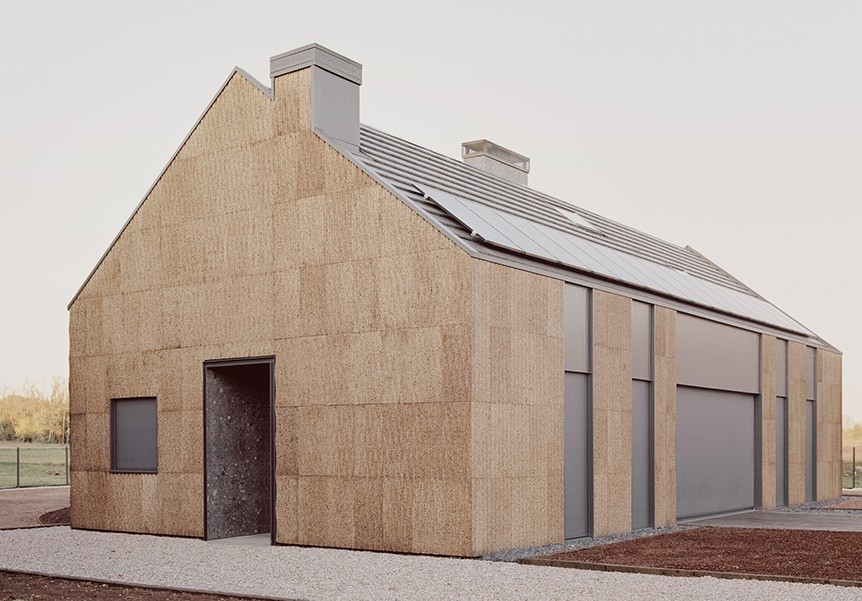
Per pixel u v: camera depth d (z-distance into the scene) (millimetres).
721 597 9891
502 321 13945
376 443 14102
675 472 18891
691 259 28172
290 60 15641
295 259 15289
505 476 13781
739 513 21984
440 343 13570
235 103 16312
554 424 14938
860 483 45688
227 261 16172
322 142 15141
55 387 47781
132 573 12141
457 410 13336
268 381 17375
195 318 16547
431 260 13758
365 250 14484
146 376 17156
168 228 17062
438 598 9969
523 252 14750
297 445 14969
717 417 21531
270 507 15898
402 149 18109
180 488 16516
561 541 14898
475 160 23938
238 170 16172
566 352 15555
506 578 11273
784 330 25625
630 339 17453
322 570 12078
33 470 41969
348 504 14328
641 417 18016
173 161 17062
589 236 20625
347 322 14578
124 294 17625
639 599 9805
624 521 16781
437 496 13438
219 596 10445
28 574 12227
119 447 17656
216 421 16406
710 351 21094
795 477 25219
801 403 26062
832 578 10953
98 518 17641
